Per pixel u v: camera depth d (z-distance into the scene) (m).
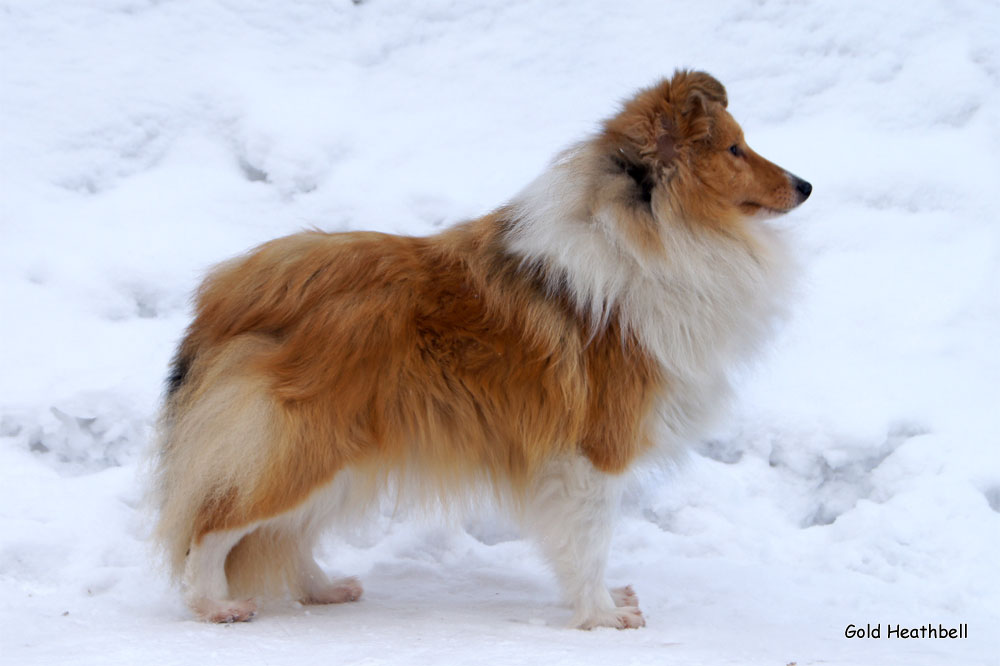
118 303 9.05
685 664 4.73
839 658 5.02
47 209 9.84
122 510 7.01
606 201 5.70
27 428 7.73
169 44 11.72
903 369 8.61
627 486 5.90
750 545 7.30
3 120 10.58
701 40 12.13
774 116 11.19
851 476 7.84
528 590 6.65
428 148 10.86
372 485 5.76
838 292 9.44
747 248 5.87
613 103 11.00
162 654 4.82
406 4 12.73
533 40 12.30
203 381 5.61
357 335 5.50
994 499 7.48
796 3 12.36
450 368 5.64
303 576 6.21
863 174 10.38
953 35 11.76
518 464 5.83
